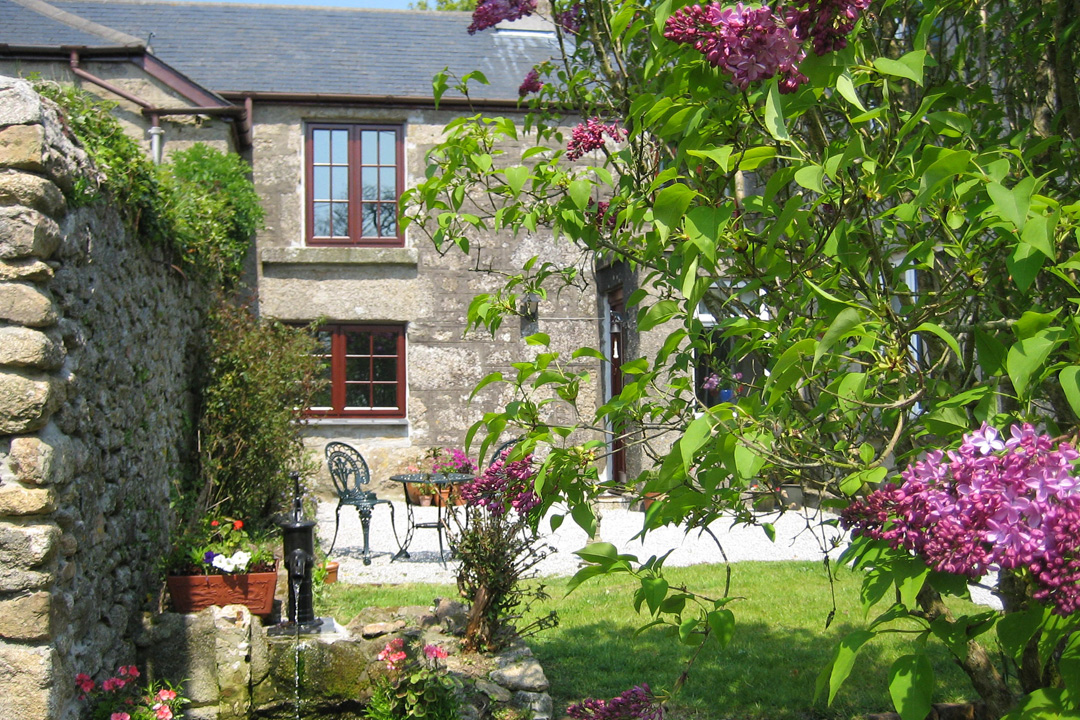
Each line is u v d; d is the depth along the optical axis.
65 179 3.43
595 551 1.96
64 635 3.25
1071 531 1.32
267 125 11.45
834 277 2.05
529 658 4.81
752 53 1.75
